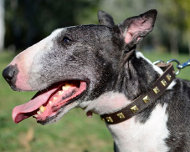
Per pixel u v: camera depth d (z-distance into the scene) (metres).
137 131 0.94
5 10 6.91
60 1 5.91
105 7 6.87
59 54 0.96
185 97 0.96
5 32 8.06
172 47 9.33
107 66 0.96
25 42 7.20
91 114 1.00
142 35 0.97
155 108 0.94
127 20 0.98
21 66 0.94
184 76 2.65
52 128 1.67
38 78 0.94
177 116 0.94
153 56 4.18
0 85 2.63
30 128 1.63
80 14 6.02
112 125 0.96
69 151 1.48
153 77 0.96
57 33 0.98
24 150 1.45
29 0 6.05
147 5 7.65
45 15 6.07
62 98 0.95
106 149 1.50
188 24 8.31
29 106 0.94
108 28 0.98
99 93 0.95
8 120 1.71
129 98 0.95
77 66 0.96
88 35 0.98
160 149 0.93
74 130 1.68
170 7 8.18
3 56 4.86
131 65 0.96
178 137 0.93
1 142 1.47
